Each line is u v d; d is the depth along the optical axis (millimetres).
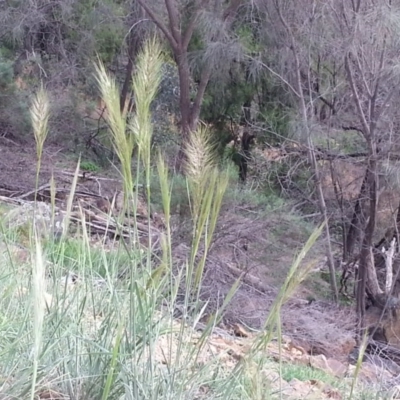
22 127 17047
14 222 5219
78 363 3176
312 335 9172
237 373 3207
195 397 3129
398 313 11094
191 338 3215
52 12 19312
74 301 3520
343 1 11844
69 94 18672
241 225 9695
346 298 12695
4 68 17375
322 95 12953
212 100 17781
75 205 11930
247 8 15258
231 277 8961
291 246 10133
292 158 13430
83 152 18250
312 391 4469
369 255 12258
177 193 8930
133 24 18078
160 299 3424
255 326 8453
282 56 13766
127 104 3424
